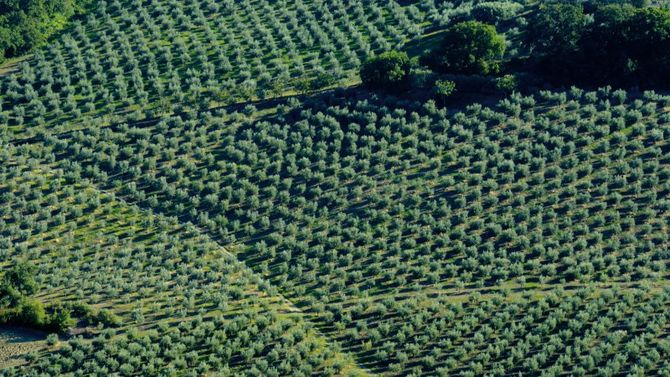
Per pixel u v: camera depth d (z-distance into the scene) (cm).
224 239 14200
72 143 15838
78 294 13238
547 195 14275
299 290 13288
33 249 14050
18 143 15900
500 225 13925
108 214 14650
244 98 16325
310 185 14875
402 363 12262
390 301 12925
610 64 15850
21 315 12794
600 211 13962
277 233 14188
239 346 12506
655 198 13975
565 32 16062
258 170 15150
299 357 12275
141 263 13825
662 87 15688
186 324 12762
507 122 15425
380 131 15450
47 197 14862
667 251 13275
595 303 12525
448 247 13750
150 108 16325
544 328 12294
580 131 15150
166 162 15450
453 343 12444
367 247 13888
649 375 11819
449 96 15862
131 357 12362
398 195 14525
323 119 15762
